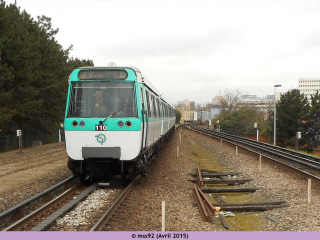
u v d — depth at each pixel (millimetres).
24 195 10328
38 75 27547
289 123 48594
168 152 22453
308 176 13680
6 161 20031
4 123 26266
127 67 10938
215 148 26391
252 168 16188
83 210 8359
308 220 8000
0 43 22812
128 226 7281
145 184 11992
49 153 23922
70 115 10703
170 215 8242
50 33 36469
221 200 10344
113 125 10484
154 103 15453
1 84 23000
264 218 8539
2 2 26688
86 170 11664
